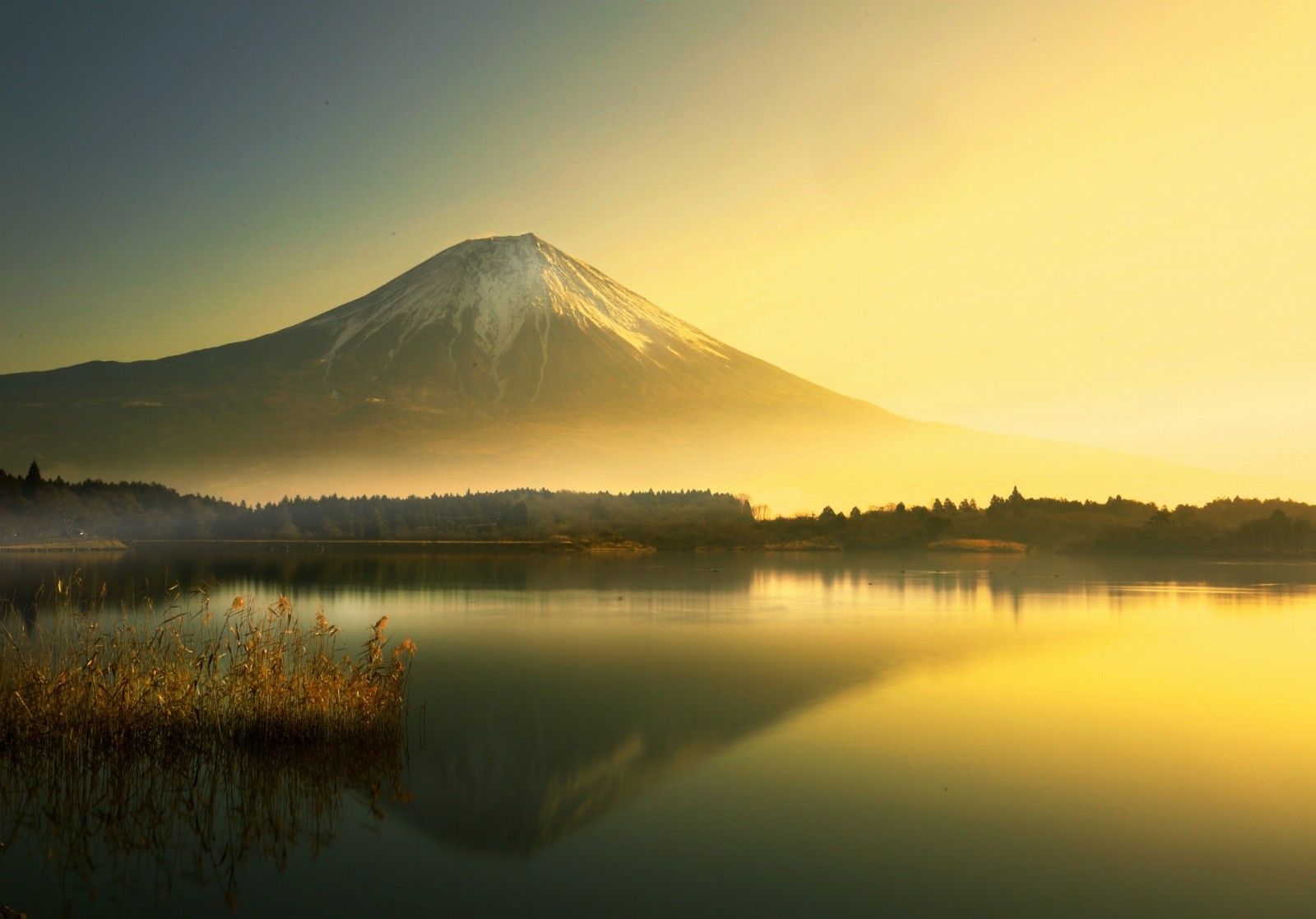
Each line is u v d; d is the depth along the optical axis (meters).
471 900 15.06
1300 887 15.37
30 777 21.20
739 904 14.85
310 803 19.86
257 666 23.75
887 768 22.00
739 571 107.00
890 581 88.88
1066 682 32.84
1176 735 24.95
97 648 24.58
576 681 33.41
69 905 15.14
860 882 15.59
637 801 19.78
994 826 18.08
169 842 17.70
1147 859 16.45
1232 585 83.62
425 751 23.66
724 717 27.52
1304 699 29.73
